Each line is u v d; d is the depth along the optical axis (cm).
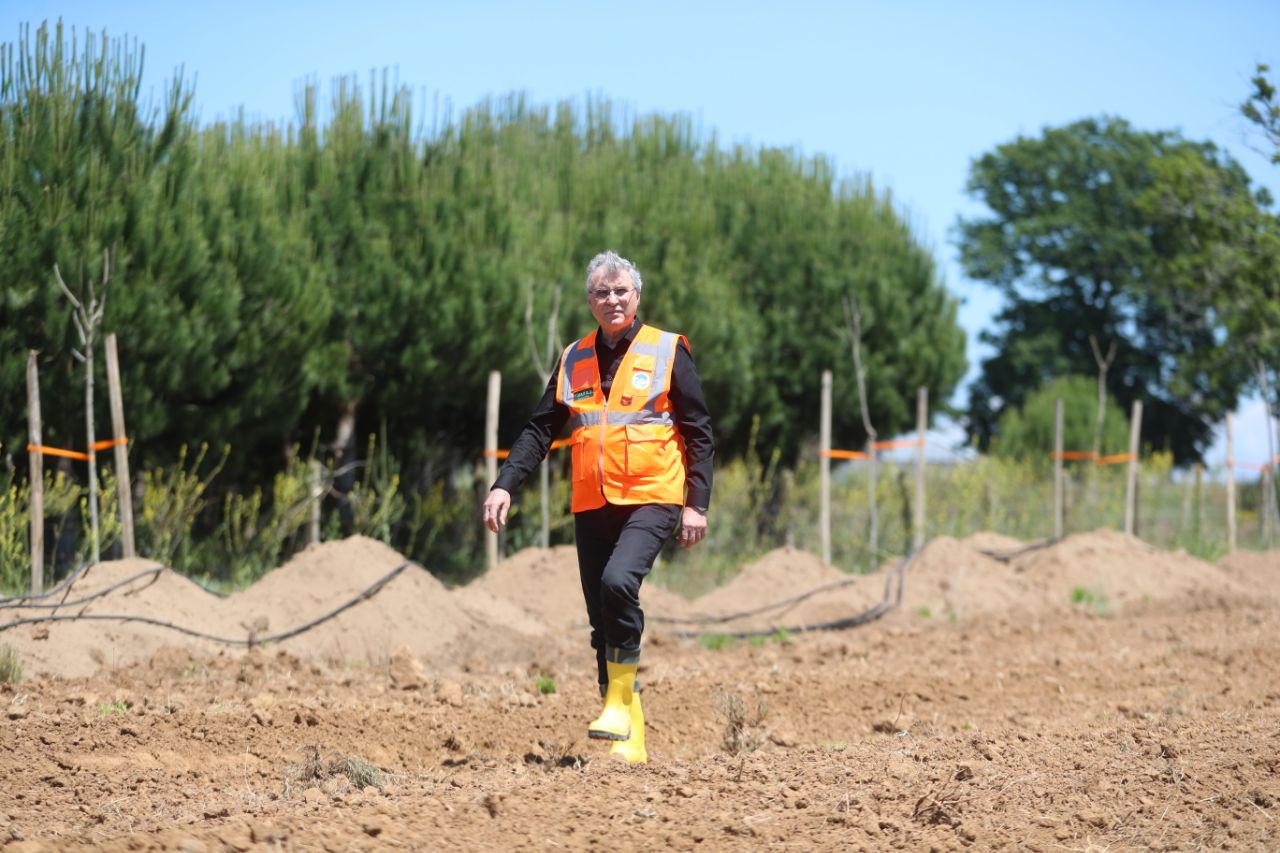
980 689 2289
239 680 2264
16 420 2977
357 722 1823
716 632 3216
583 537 1530
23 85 3002
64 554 3172
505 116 4900
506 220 3903
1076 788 1297
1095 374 10750
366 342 3688
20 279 2881
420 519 4056
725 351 4512
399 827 1136
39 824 1230
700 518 1488
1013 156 11300
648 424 1484
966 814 1210
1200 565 4234
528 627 3039
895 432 5231
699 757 1694
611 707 1477
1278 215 4578
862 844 1134
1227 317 4962
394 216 3762
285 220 3566
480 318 3719
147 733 1688
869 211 5231
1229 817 1194
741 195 5225
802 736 1859
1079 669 2523
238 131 3656
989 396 11344
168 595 2605
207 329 3183
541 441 1544
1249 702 2059
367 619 2747
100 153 3056
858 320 4841
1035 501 5206
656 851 1115
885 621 3488
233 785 1462
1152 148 10812
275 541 3594
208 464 3484
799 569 3750
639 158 5278
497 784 1383
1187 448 10756
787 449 5078
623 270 1484
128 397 3081
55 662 2214
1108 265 10819
